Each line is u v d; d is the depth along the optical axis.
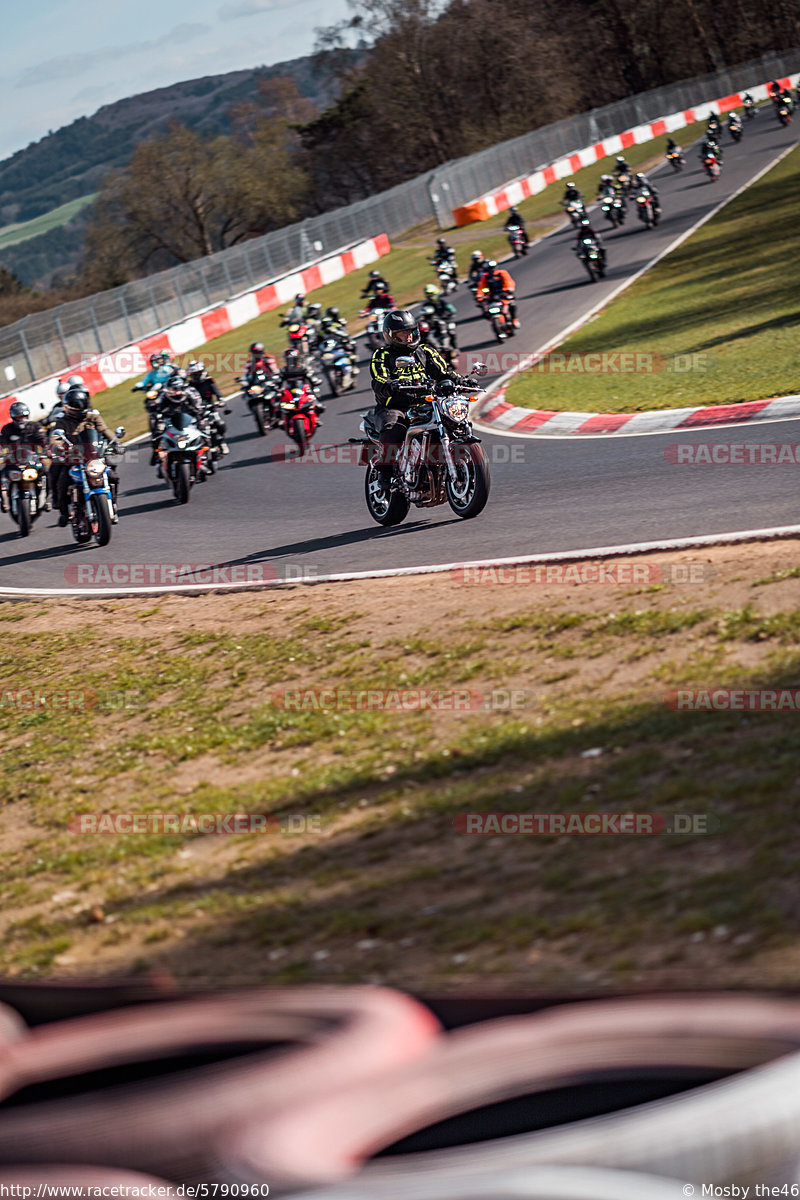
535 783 15.57
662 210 121.25
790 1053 4.79
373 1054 5.01
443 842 14.38
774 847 11.62
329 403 70.75
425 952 11.25
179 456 48.94
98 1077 5.30
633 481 34.84
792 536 24.77
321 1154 4.33
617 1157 4.27
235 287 145.12
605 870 12.32
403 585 28.77
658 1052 4.90
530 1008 5.73
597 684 19.12
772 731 15.11
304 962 11.76
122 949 13.56
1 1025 6.02
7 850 18.73
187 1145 4.48
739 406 42.12
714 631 19.89
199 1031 5.38
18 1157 4.59
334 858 14.84
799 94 187.38
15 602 38.16
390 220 173.62
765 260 77.25
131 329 128.88
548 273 102.19
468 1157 4.26
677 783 14.10
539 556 28.23
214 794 18.75
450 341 70.81
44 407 102.31
